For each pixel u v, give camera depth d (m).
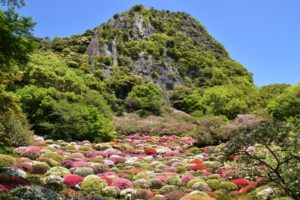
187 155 34.34
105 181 19.92
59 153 28.34
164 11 119.94
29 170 21.61
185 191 19.50
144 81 86.19
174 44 103.75
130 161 28.98
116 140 44.56
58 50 91.44
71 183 19.61
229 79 99.81
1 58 14.65
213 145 38.16
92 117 42.28
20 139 28.77
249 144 8.26
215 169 24.94
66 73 51.88
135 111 71.94
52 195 14.16
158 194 19.64
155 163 28.41
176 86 88.81
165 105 79.81
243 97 75.81
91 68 83.06
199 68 99.69
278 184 8.59
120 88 78.44
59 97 44.41
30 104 41.94
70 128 40.59
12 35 14.00
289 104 49.56
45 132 41.25
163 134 54.75
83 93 52.12
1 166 19.92
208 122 40.03
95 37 95.06
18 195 13.34
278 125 8.12
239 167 9.19
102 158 29.22
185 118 70.44
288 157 8.09
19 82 46.38
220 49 118.50
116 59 90.25
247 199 17.00
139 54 93.31
